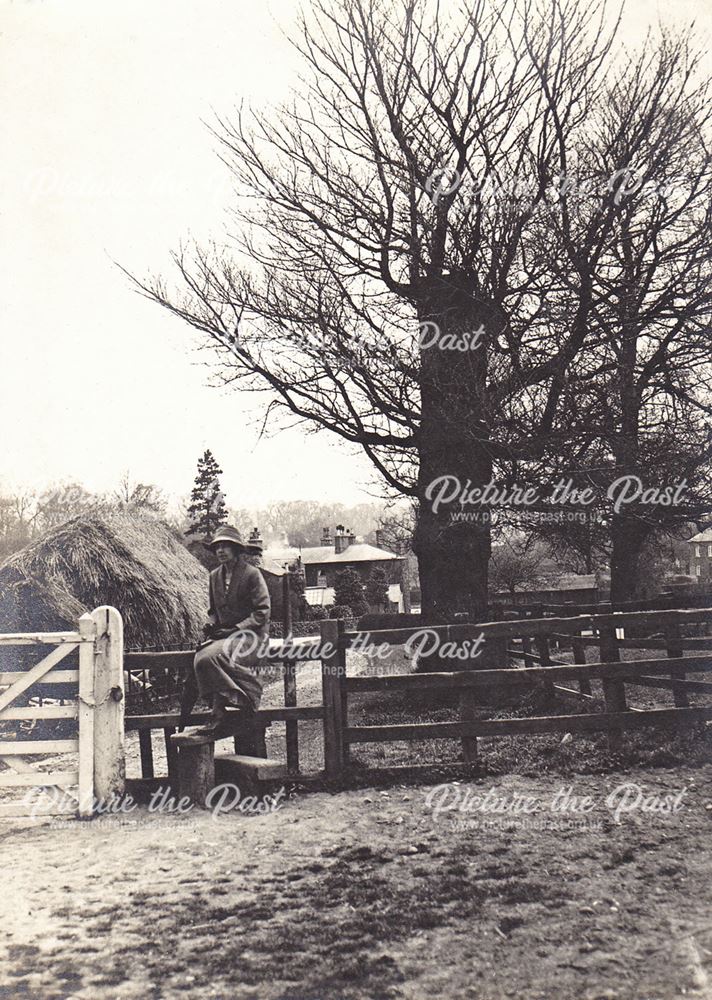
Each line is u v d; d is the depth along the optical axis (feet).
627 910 16.08
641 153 47.73
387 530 50.01
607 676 27.35
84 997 13.76
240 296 50.55
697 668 36.91
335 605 189.57
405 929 15.88
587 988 13.37
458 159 46.14
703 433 51.65
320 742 36.27
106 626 25.63
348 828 22.35
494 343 45.01
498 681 26.86
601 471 45.73
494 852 19.75
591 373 47.16
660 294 49.93
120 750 25.39
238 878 19.01
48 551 51.80
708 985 13.12
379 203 48.03
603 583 100.78
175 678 52.34
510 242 45.14
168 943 15.71
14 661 42.73
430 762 28.04
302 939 15.66
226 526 27.53
